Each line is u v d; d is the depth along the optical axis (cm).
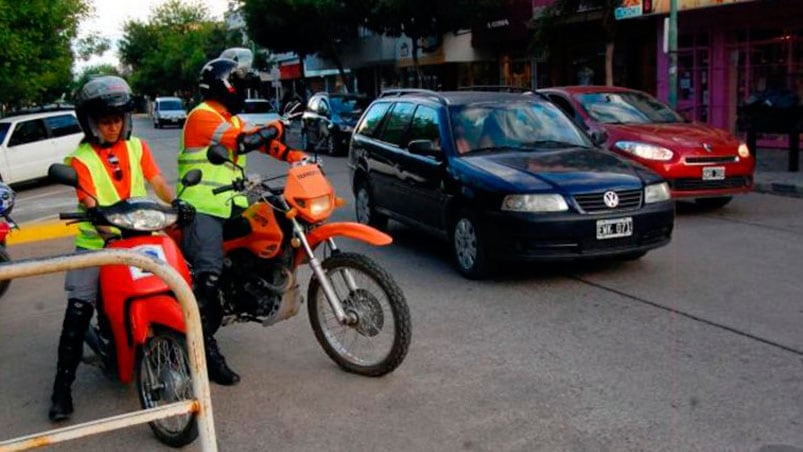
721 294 635
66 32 2308
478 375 482
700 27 1767
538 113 812
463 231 715
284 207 463
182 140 505
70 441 423
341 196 1277
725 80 1769
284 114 507
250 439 411
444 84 2995
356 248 872
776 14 1585
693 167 950
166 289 406
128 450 412
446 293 670
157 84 7825
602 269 730
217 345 549
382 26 2598
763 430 394
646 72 1973
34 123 1914
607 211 659
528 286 682
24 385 513
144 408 428
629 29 1992
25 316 682
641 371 477
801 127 1242
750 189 992
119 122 444
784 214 991
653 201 682
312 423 427
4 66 1914
